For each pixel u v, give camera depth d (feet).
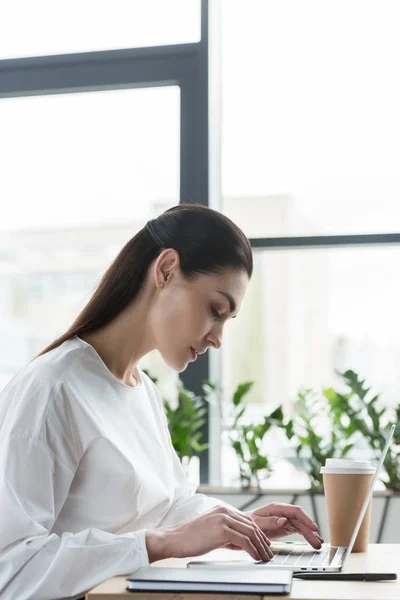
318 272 9.86
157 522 5.21
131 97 10.42
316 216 9.91
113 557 4.00
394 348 9.62
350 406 9.05
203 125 10.12
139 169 10.30
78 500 4.66
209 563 4.18
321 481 8.90
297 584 3.63
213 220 4.93
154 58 10.35
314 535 4.81
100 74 10.46
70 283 10.34
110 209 10.32
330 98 10.04
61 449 4.49
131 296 5.07
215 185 10.19
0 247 10.48
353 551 4.85
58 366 4.72
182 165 10.15
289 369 9.84
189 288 4.84
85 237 10.34
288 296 9.89
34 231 10.43
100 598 3.37
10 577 4.01
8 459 4.31
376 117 9.91
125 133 10.37
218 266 4.81
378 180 9.82
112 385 5.00
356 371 9.64
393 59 9.95
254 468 9.11
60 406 4.54
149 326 5.09
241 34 10.32
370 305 9.71
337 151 9.95
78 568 3.98
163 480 5.24
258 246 9.94
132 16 10.50
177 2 10.41
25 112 10.61
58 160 10.46
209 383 9.44
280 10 10.27
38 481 4.33
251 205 10.07
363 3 10.07
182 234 4.91
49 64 10.58
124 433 4.90
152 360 9.91
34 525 4.17
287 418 9.58
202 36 10.23
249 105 10.21
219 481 9.77
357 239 9.71
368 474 4.94
